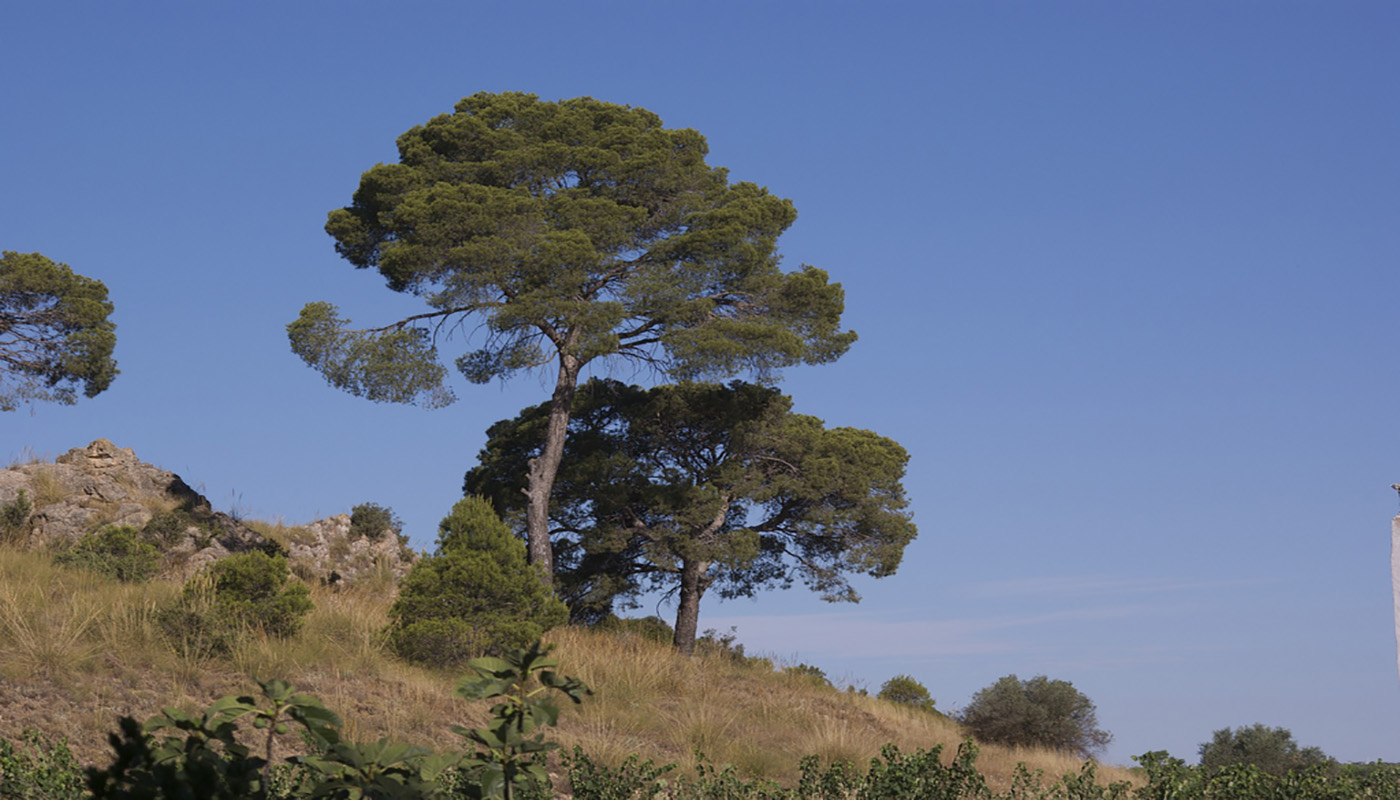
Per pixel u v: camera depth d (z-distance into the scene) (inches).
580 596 1011.3
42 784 235.3
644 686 631.8
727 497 1010.7
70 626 466.0
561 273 800.9
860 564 1053.8
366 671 517.0
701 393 1010.1
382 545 1043.9
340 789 123.0
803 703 722.2
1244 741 893.2
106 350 948.6
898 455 1109.1
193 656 468.1
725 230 847.1
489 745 130.6
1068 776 344.8
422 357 830.5
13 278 897.5
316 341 820.6
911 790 308.2
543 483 883.4
